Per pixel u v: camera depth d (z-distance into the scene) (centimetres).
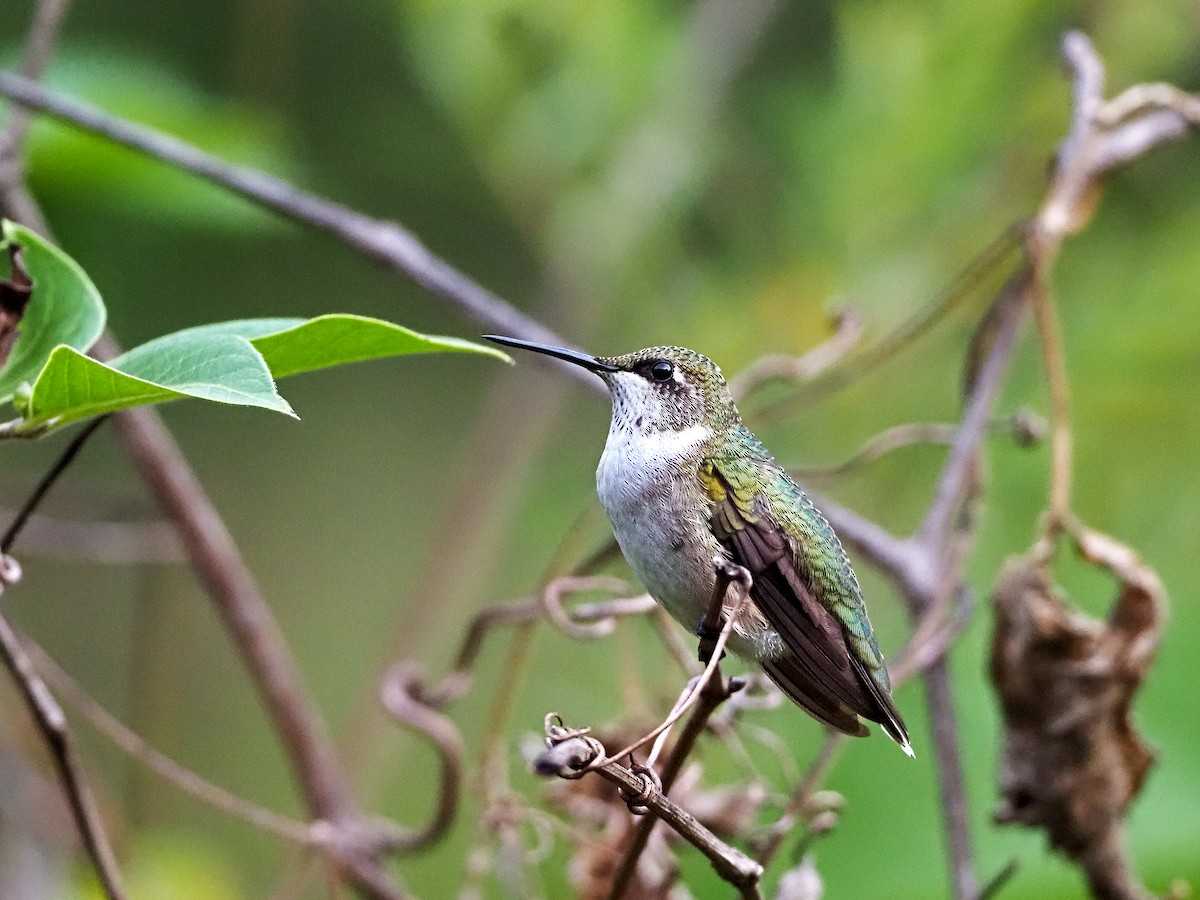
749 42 1148
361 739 1052
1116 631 707
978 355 820
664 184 1118
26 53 873
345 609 1357
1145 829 873
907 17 1062
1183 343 997
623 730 684
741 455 679
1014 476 1009
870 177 1057
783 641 633
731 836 657
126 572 1314
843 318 867
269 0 1148
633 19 1107
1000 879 652
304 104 1231
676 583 649
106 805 951
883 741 883
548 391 1135
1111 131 843
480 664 1153
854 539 770
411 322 1310
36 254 480
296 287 1240
